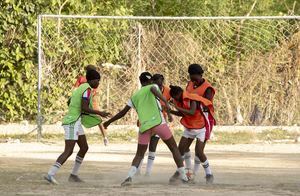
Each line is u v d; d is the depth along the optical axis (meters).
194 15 64.25
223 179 32.22
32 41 51.44
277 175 33.59
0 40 50.72
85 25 51.78
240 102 52.50
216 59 52.50
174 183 30.66
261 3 68.12
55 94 51.25
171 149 30.72
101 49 52.16
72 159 40.12
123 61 52.31
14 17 51.03
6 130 51.09
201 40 52.59
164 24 52.62
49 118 51.34
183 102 31.42
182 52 52.41
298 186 29.61
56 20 51.31
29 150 44.06
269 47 52.59
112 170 35.34
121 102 51.78
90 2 55.84
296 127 52.12
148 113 30.19
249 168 36.25
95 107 40.75
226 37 52.62
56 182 30.20
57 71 51.34
